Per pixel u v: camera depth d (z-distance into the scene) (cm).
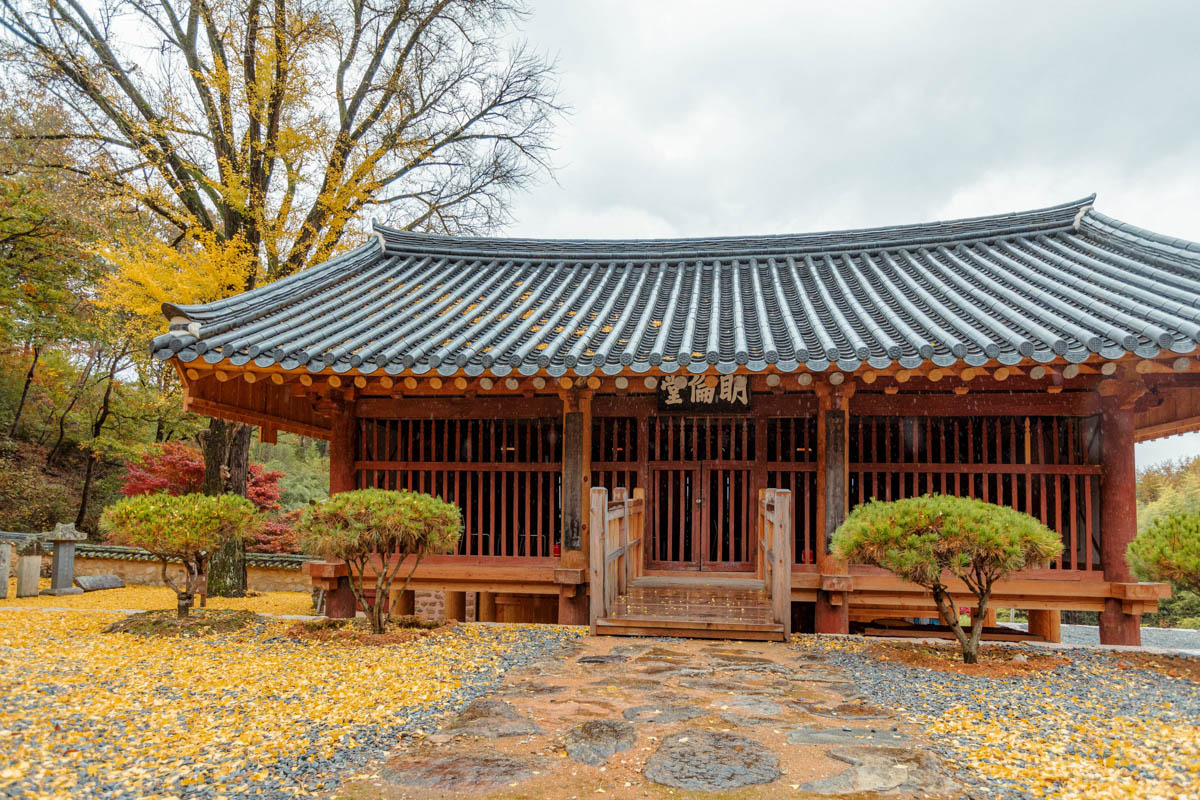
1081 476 835
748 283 1082
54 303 1928
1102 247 998
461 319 895
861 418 876
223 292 1271
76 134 1436
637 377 794
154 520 730
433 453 942
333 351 765
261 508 2044
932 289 941
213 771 368
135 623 761
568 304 962
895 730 445
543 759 391
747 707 491
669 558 933
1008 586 812
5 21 1309
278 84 1412
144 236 1435
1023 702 509
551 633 755
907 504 624
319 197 1445
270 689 523
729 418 927
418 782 360
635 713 475
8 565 1259
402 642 696
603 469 947
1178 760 386
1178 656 682
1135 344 653
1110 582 796
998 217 1116
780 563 724
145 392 2242
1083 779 365
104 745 401
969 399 846
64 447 2514
